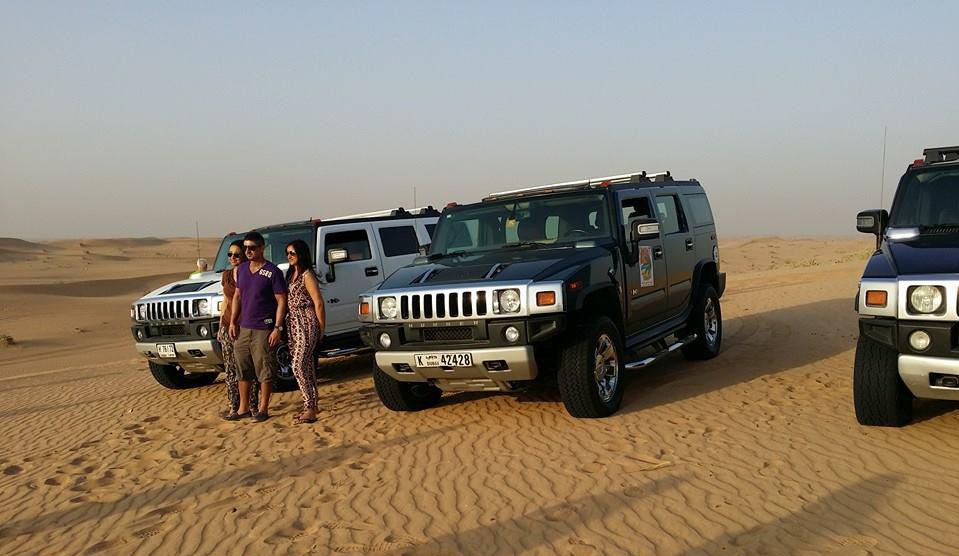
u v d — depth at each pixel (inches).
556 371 281.6
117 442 310.2
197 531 199.6
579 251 290.0
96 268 3316.9
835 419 260.8
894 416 239.6
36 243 5418.3
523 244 308.5
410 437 277.7
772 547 165.5
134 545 193.5
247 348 320.8
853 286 706.8
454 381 277.1
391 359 276.5
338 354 398.3
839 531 171.6
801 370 347.3
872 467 211.0
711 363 381.7
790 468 214.5
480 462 240.5
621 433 259.9
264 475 245.0
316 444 278.4
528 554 170.7
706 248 406.0
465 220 329.7
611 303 296.2
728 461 223.9
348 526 194.7
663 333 341.4
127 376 531.2
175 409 374.0
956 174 263.1
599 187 313.6
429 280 279.7
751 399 298.2
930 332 214.2
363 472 239.9
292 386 383.9
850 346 398.6
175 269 3026.6
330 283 414.9
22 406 437.1
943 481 197.6
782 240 3678.6
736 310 597.9
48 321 1354.6
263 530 196.2
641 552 167.6
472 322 261.9
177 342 375.6
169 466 265.7
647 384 340.8
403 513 201.5
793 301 621.3
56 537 204.2
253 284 315.6
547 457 239.9
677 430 259.9
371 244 442.6
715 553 164.7
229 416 330.0
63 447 311.7
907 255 237.1
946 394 219.0
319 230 417.1
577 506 196.9
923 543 163.5
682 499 196.2
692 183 420.5
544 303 255.3
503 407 310.2
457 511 200.1
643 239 314.8
